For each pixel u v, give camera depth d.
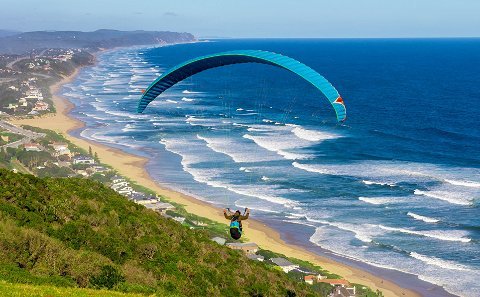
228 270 36.91
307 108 160.12
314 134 119.56
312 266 58.59
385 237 65.12
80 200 37.72
